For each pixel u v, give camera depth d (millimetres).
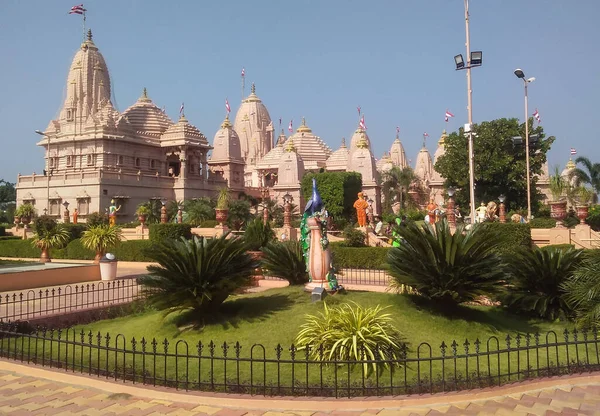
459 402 9281
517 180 58969
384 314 12031
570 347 13039
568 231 28859
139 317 16656
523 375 10602
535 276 16016
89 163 74688
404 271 13891
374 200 78812
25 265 27969
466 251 13297
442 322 13398
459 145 61969
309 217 14805
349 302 13812
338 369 10750
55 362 11664
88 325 15984
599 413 8891
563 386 10133
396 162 122750
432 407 9078
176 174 88062
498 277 13508
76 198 65688
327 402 9039
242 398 9242
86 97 80688
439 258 13438
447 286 13328
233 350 11977
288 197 45500
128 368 11203
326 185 68312
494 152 59188
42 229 32781
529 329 14727
